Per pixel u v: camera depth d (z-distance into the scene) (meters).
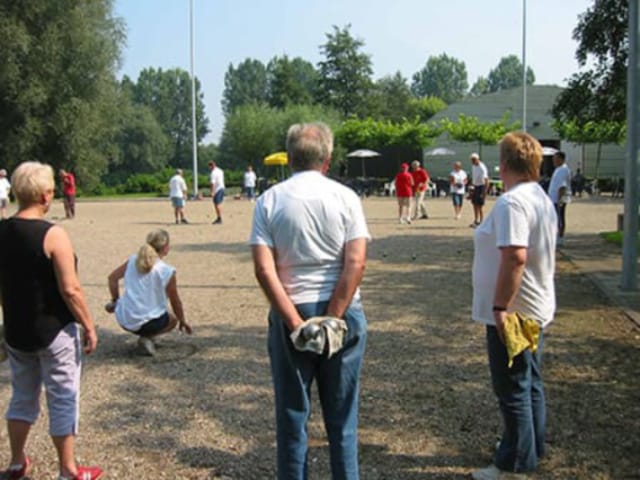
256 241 3.12
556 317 7.39
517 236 3.39
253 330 7.11
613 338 6.50
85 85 37.22
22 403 3.78
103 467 3.99
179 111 112.56
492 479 3.71
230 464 4.02
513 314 3.55
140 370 5.79
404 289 9.22
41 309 3.57
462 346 6.36
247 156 57.62
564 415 4.61
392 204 28.59
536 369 3.84
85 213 25.84
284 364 3.13
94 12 37.50
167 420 4.69
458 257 12.26
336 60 75.69
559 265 11.12
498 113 45.28
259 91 120.06
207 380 5.50
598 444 4.16
